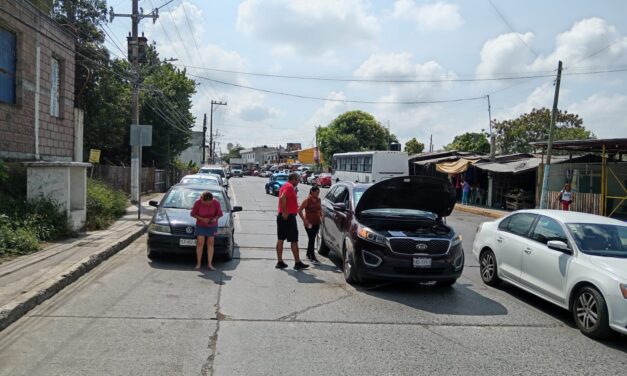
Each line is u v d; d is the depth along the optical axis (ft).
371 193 28.84
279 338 18.49
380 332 19.80
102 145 99.25
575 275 21.68
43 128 48.88
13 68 43.96
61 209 38.88
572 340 19.94
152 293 24.11
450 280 27.04
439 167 106.32
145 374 14.79
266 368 15.60
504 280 27.78
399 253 26.14
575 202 71.10
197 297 23.72
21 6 42.42
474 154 123.24
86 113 93.76
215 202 30.76
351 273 27.43
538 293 24.38
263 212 70.18
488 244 29.43
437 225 29.55
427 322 21.50
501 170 85.71
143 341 17.56
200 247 30.48
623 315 19.08
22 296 20.86
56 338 17.54
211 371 15.19
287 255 36.78
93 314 20.43
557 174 78.33
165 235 31.09
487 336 19.95
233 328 19.40
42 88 48.55
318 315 21.74
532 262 25.02
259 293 25.03
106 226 46.47
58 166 38.65
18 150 43.96
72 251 31.83
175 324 19.57
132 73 71.31
